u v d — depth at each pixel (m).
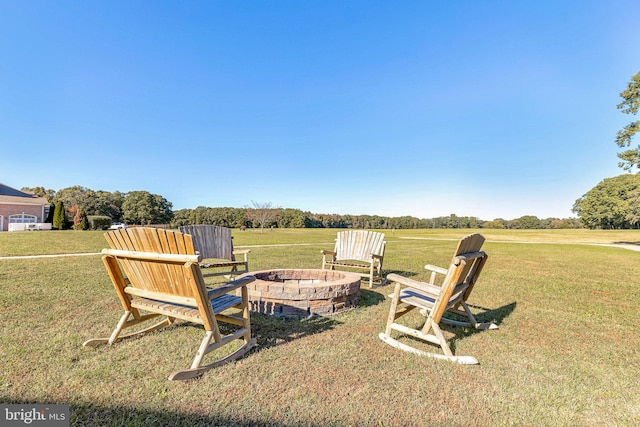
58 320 3.10
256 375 2.06
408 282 2.68
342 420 1.58
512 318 3.64
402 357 2.41
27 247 10.26
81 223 25.83
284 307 3.48
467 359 2.35
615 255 12.40
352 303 3.84
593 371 2.27
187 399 1.75
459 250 2.45
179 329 2.93
